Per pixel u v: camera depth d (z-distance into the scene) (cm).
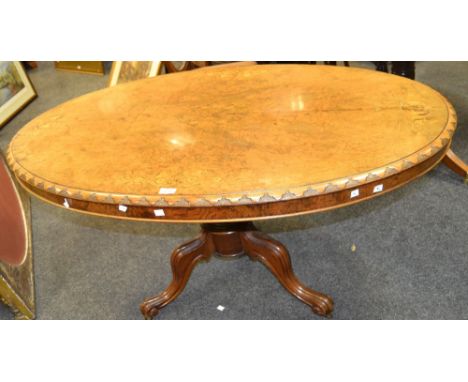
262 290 162
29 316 160
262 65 165
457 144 224
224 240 149
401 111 118
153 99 147
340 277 161
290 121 120
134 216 104
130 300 165
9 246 171
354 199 99
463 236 171
